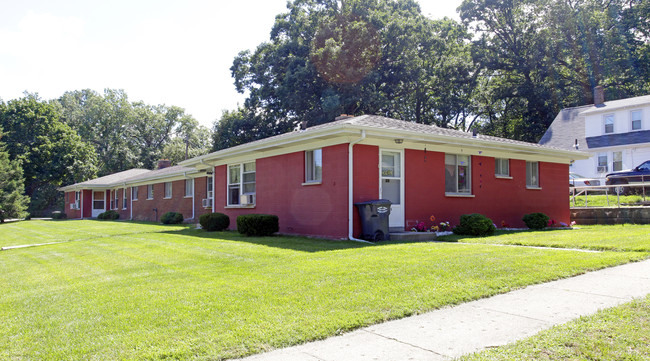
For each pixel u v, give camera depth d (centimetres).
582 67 3856
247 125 3803
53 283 764
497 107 4516
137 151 5978
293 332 439
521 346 389
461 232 1324
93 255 1097
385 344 413
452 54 3906
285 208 1461
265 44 3853
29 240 1714
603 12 3750
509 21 4094
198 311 520
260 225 1384
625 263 782
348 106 3231
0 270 951
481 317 489
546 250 924
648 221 1620
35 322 512
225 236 1420
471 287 602
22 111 4300
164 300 578
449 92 3769
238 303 549
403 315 496
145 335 443
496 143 1476
